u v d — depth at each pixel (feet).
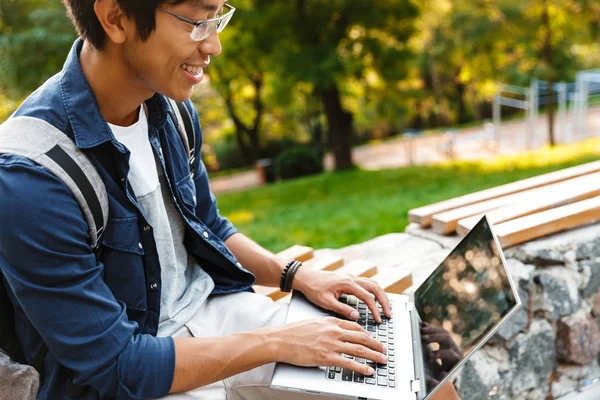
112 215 4.47
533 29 41.86
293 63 37.88
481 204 8.91
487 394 7.10
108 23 4.14
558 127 62.28
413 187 34.19
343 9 38.86
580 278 7.63
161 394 4.37
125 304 4.62
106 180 4.41
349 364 4.57
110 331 4.21
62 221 4.04
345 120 46.29
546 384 7.62
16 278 4.02
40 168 4.03
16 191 3.91
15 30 29.12
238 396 5.04
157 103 4.87
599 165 9.73
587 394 7.68
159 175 4.99
